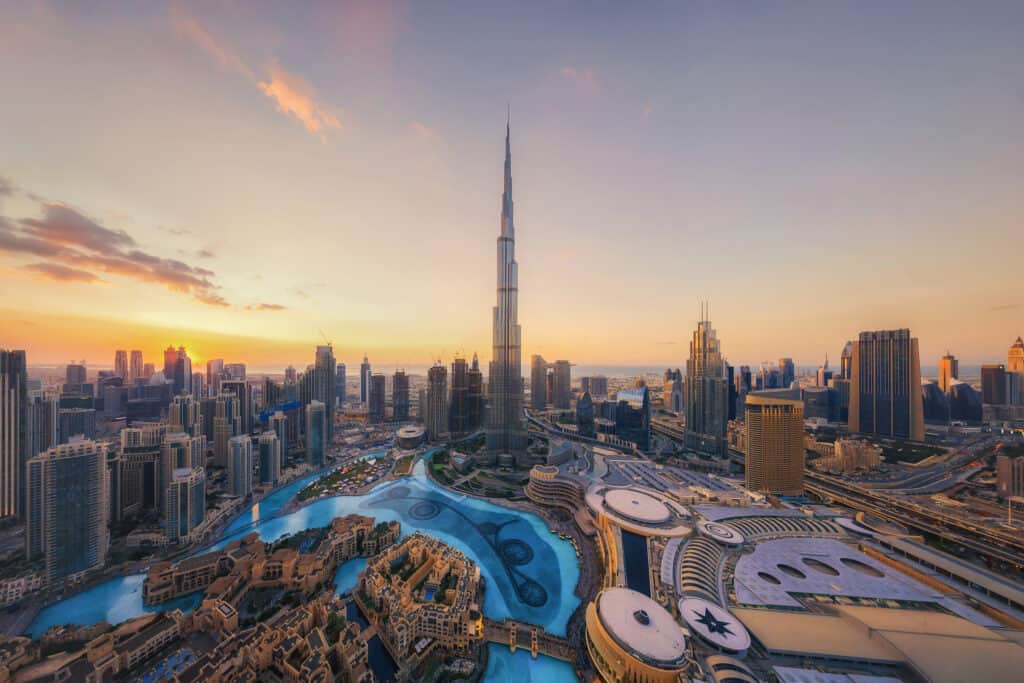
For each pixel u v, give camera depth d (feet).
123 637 552.41
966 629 504.43
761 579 643.45
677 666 448.24
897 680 430.20
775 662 458.91
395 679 525.34
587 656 565.12
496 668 546.26
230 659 488.02
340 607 623.36
